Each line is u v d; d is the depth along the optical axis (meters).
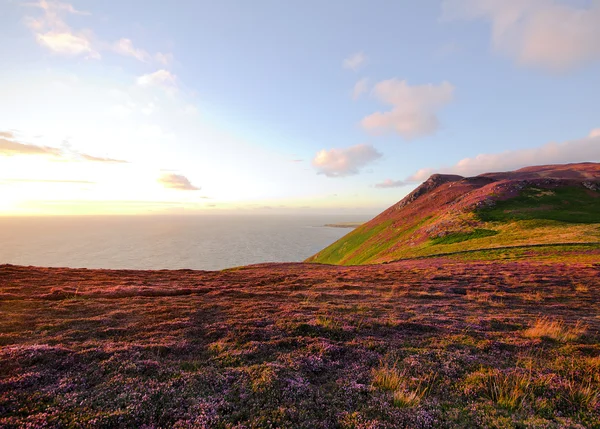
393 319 18.53
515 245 57.19
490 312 21.42
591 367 11.54
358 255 116.25
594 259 43.53
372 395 9.39
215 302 23.66
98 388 9.23
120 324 17.19
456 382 10.53
